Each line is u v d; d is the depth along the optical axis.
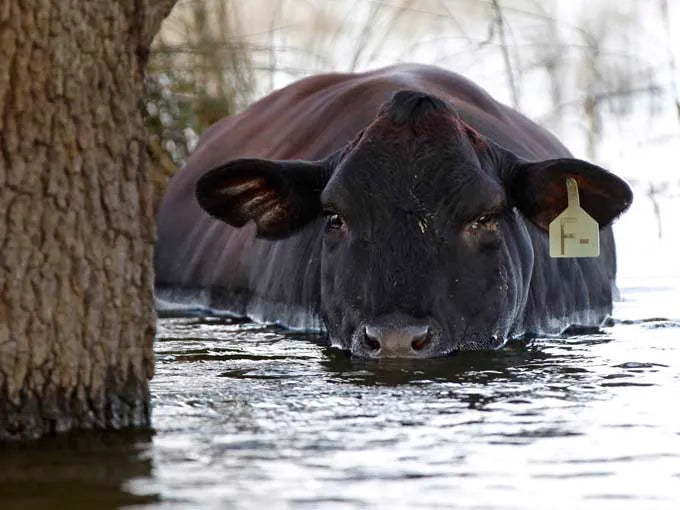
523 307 23.66
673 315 27.23
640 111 43.53
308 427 14.86
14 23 13.31
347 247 21.69
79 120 13.66
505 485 12.38
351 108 27.89
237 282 28.81
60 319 13.79
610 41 43.56
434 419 15.31
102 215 13.95
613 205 23.16
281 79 40.75
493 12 41.28
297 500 11.85
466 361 20.22
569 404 16.23
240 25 38.41
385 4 39.09
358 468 12.96
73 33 13.56
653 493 12.13
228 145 31.78
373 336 20.56
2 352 13.56
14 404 13.74
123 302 14.24
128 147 14.12
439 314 21.02
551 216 23.50
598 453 13.59
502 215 22.27
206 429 14.69
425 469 12.94
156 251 32.28
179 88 37.06
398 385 17.86
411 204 21.36
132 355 14.46
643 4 44.78
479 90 28.98
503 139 26.36
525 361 20.20
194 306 30.42
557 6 44.16
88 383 14.13
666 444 13.99
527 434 14.48
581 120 42.66
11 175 13.41
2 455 13.38
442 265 21.22
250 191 23.95
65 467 12.98
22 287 13.54
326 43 40.66
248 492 12.12
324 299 22.45
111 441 13.99
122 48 13.99
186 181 32.56
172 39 38.41
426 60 42.84
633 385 17.66
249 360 20.50
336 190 21.72
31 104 13.43
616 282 31.12
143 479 12.59
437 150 21.67
